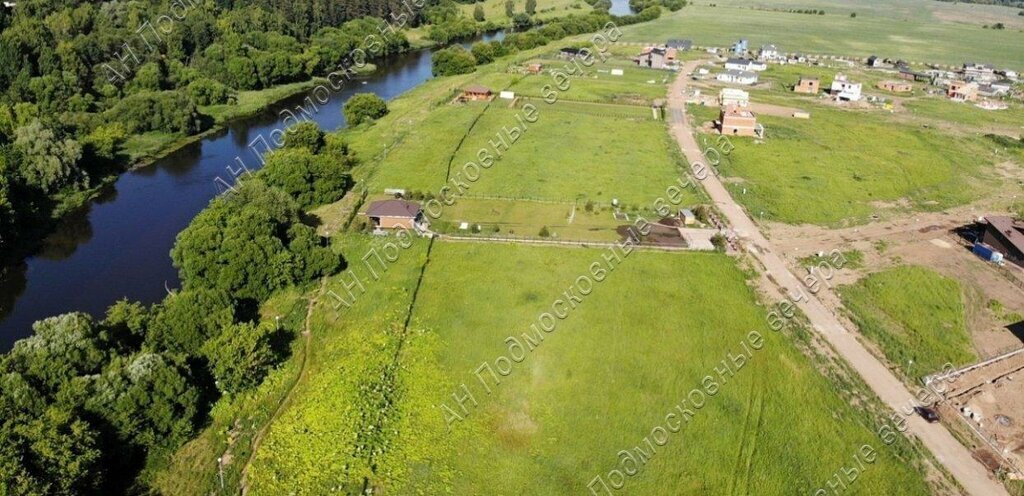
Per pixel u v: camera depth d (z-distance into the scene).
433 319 78.50
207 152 145.50
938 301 86.50
